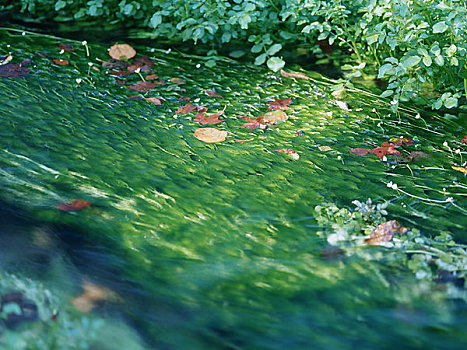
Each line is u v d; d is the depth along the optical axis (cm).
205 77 388
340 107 352
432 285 208
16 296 190
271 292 205
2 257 208
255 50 422
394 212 253
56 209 243
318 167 287
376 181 277
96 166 278
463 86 366
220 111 342
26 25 467
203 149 300
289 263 220
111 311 190
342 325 191
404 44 348
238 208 253
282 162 291
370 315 195
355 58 416
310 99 362
